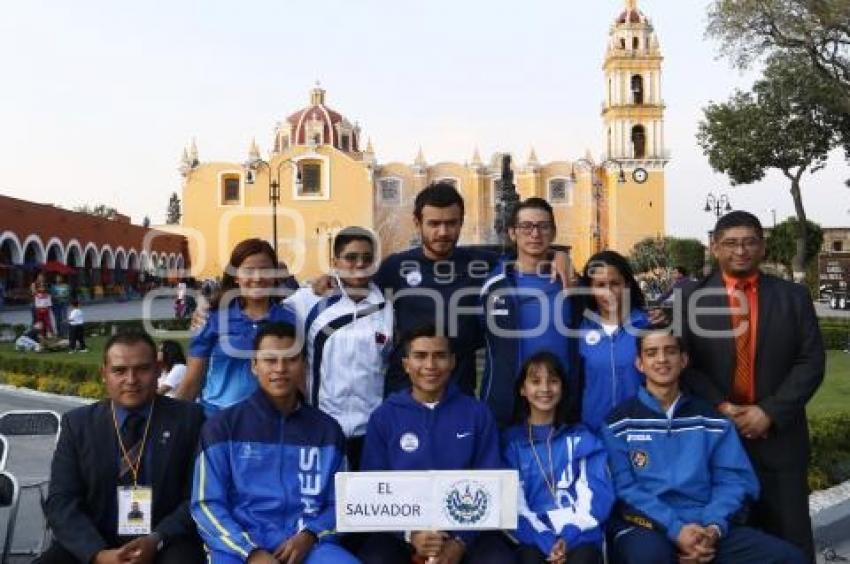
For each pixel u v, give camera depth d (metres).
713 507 4.24
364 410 4.64
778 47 25.25
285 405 4.17
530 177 57.81
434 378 4.20
